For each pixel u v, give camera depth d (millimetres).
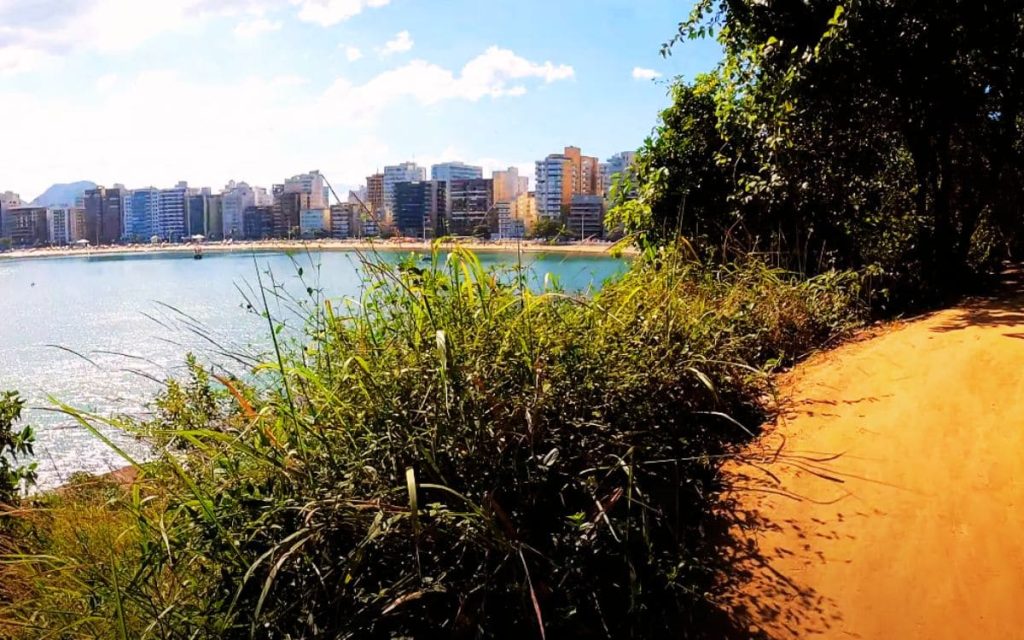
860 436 3924
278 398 2881
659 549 2992
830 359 5562
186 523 2408
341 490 2414
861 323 6750
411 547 2408
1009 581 2566
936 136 8477
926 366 4961
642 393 3586
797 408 4520
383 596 2221
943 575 2666
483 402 2824
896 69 7621
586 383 3293
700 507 3379
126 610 2285
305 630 2150
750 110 8312
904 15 7391
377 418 2732
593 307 4027
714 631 2553
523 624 2436
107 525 2996
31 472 5094
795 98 7801
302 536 2240
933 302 7820
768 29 8188
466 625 2289
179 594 2299
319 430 2666
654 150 9242
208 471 2709
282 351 3377
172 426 3248
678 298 5020
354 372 2949
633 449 3047
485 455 2711
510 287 3895
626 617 2576
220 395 3592
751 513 3283
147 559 2309
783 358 5676
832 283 7133
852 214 8305
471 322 3359
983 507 3045
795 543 3010
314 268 3836
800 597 2672
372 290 3422
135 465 2762
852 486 3396
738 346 4934
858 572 2762
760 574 2836
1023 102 8320
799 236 8359
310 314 3404
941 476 3357
